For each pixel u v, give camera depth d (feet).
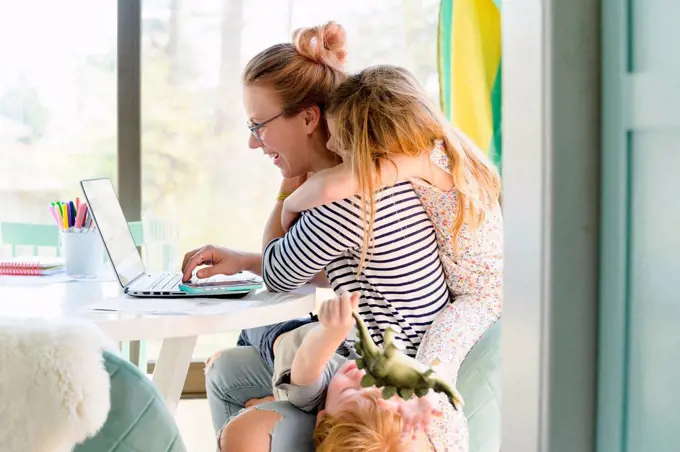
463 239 4.73
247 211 9.14
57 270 5.74
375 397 3.86
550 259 2.44
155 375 5.05
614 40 2.33
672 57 2.10
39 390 2.59
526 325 2.58
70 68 8.87
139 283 5.16
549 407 2.48
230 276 5.41
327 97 5.11
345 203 4.57
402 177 4.55
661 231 2.19
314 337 3.98
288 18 8.89
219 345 9.53
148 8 8.84
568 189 2.43
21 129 8.84
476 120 7.01
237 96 8.98
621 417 2.39
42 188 8.93
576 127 2.42
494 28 6.98
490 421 4.68
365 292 4.74
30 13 8.75
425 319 4.68
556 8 2.39
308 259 4.63
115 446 2.78
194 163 9.05
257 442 4.06
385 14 8.88
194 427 8.32
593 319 2.47
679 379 2.13
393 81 4.65
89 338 2.70
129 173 8.96
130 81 8.86
